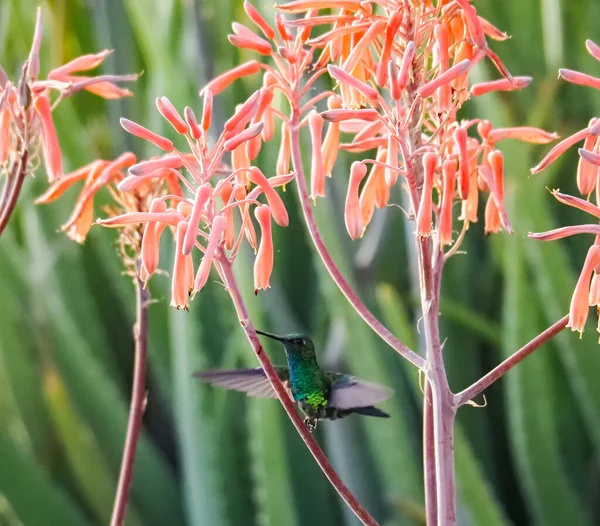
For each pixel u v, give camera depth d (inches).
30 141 102.3
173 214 98.9
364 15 100.7
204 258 98.0
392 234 137.4
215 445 127.5
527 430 120.0
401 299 136.5
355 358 117.1
